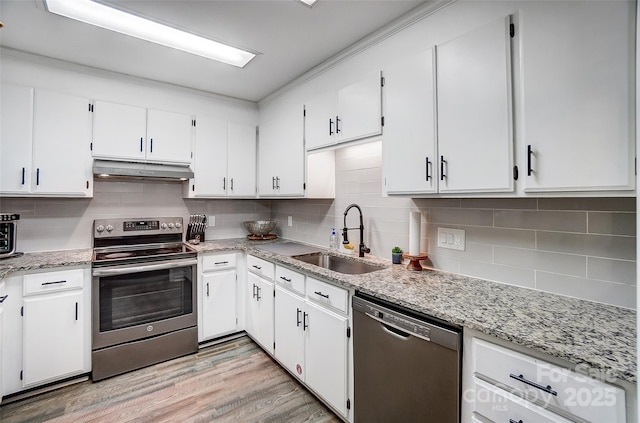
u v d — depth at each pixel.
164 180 3.02
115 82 2.54
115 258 2.27
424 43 1.66
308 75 2.49
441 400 1.21
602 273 1.26
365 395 1.55
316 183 2.58
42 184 2.22
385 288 1.50
